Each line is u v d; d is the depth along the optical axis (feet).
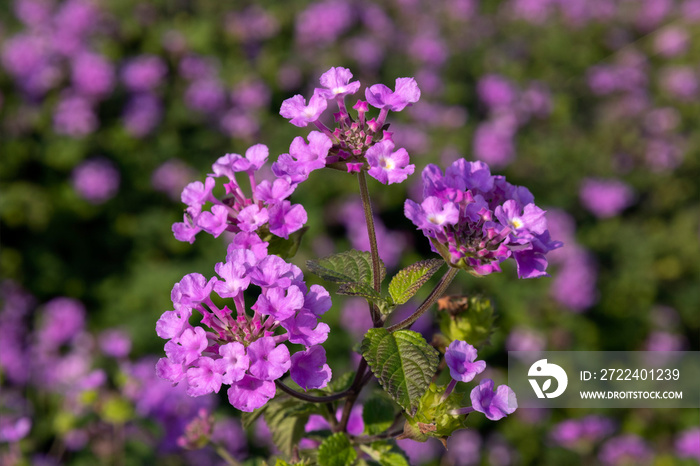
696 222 2.60
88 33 2.62
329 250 2.16
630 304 2.35
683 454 1.91
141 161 2.39
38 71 2.43
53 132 2.37
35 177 2.31
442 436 0.73
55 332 1.92
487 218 0.73
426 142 2.47
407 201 0.73
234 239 0.76
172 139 2.45
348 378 0.87
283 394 0.81
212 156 2.48
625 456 1.88
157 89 2.53
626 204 2.56
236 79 2.61
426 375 0.69
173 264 2.20
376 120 0.75
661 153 2.74
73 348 1.93
